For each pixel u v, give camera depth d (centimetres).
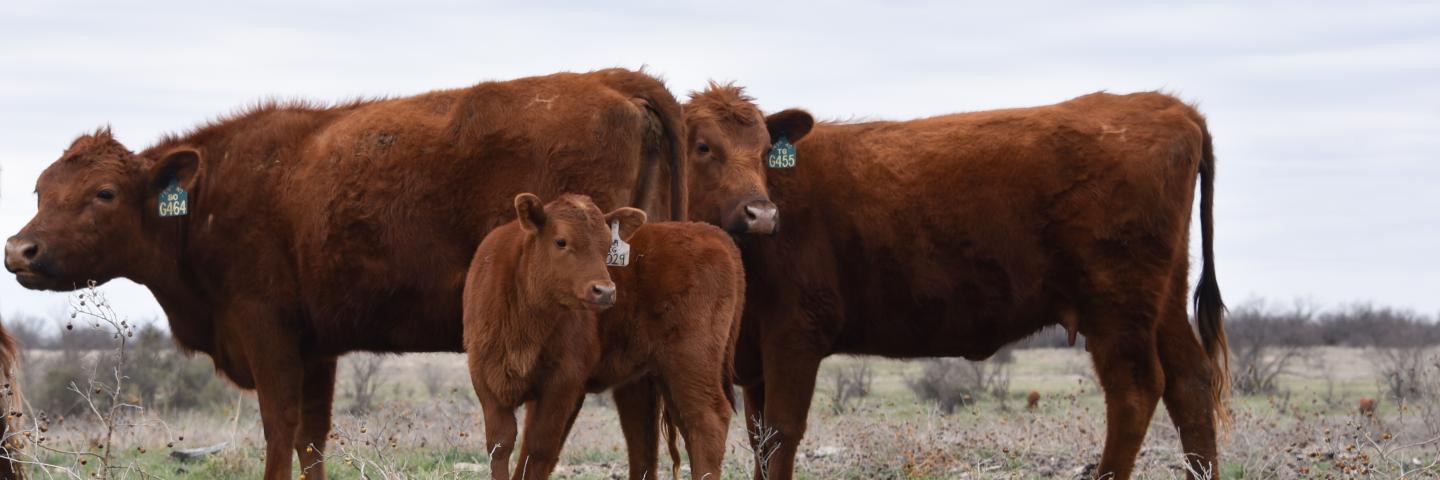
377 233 909
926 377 2425
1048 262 989
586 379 807
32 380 2267
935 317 1023
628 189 904
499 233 816
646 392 909
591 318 802
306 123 959
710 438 846
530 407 798
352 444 989
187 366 2303
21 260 916
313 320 937
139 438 1430
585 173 893
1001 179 991
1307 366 3547
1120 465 963
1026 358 4075
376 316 924
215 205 948
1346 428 1255
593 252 762
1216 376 1031
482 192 901
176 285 973
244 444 1395
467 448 1341
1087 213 973
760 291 1027
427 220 906
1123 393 967
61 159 959
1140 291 971
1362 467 962
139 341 2352
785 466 1002
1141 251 972
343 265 915
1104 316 977
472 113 905
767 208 987
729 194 1009
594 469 1216
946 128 1029
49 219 931
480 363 773
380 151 914
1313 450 1211
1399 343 4547
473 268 806
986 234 995
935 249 1007
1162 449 1216
